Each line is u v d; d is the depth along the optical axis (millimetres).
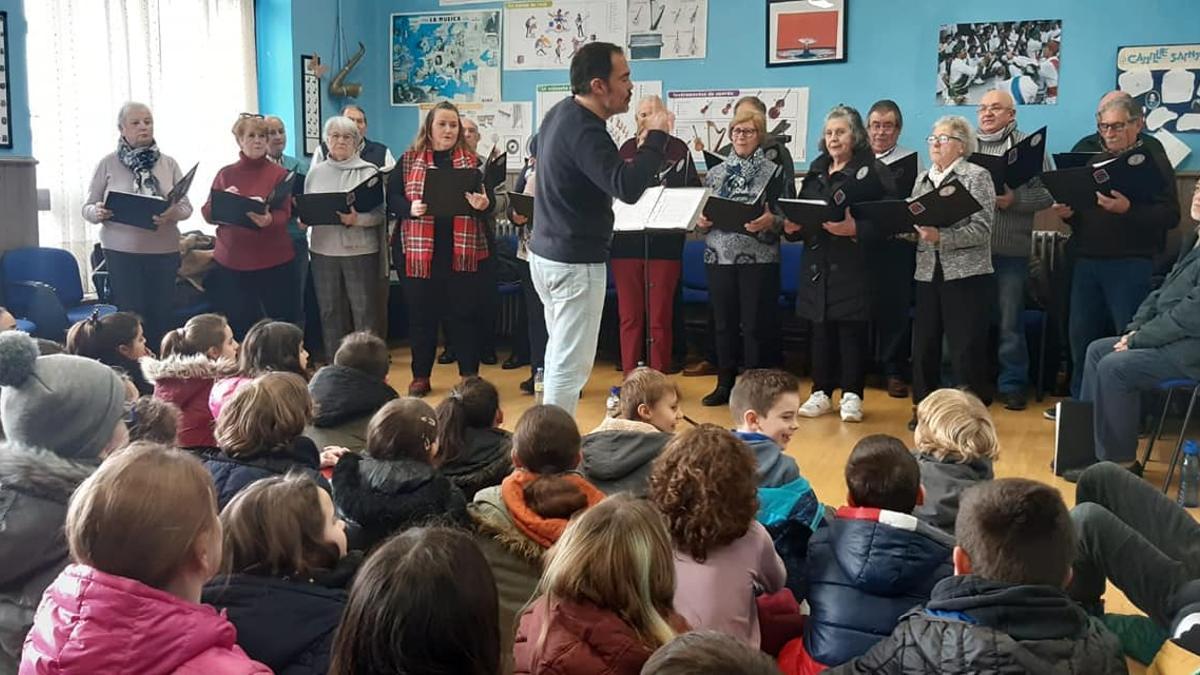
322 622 1574
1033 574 1532
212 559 1383
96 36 5477
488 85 7074
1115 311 4684
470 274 5086
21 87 4996
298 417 2215
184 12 6074
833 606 1930
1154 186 4305
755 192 4852
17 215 4961
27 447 1743
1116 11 5590
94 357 3217
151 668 1263
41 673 1256
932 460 2396
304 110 6738
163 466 1344
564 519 2045
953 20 5930
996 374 5449
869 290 4668
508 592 2004
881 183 4512
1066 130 5777
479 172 4707
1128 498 2529
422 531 1234
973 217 4375
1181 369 3723
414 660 1133
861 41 6141
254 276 5270
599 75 2965
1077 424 3863
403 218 5047
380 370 3041
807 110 6312
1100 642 1507
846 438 4434
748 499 1914
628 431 2545
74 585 1287
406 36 7238
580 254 3096
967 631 1456
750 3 6344
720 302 4992
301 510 1659
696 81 6535
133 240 4852
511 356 6070
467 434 2557
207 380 2697
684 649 971
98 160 5434
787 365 6055
